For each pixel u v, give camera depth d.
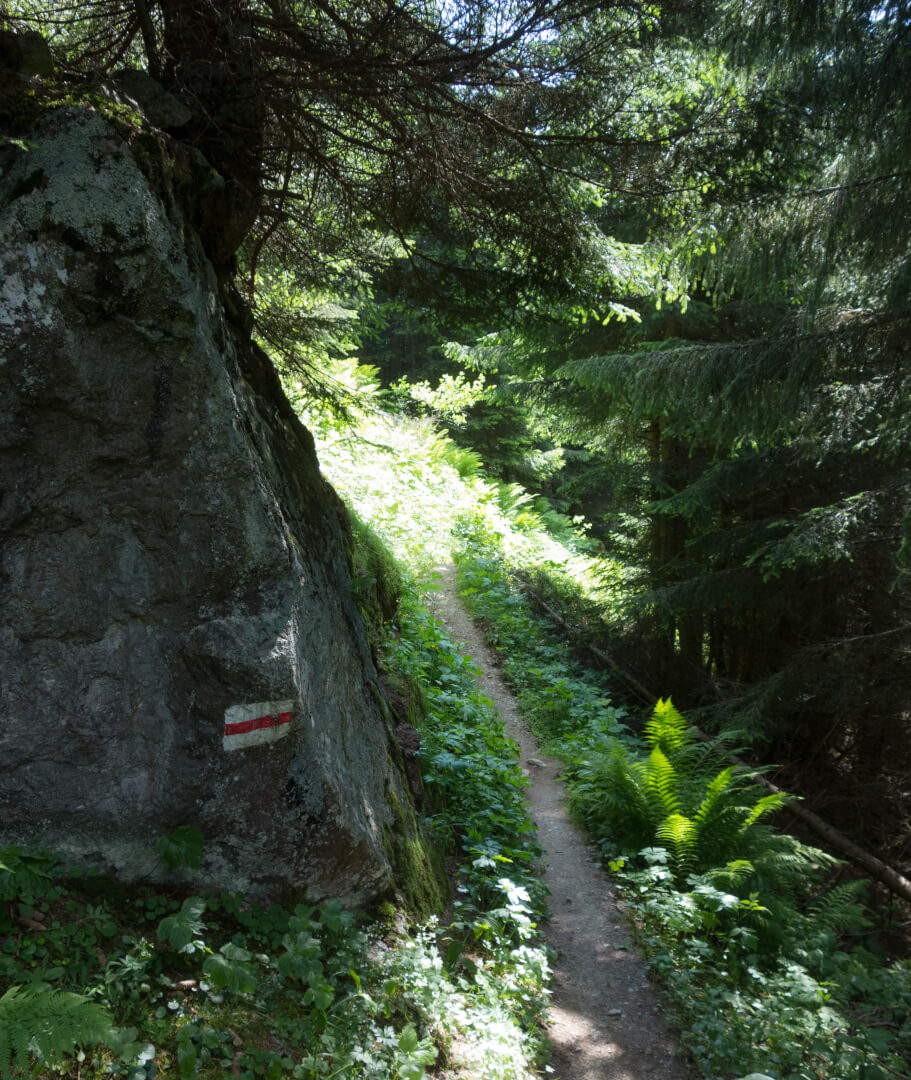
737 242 6.22
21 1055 1.85
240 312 4.40
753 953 5.01
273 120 4.37
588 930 5.04
